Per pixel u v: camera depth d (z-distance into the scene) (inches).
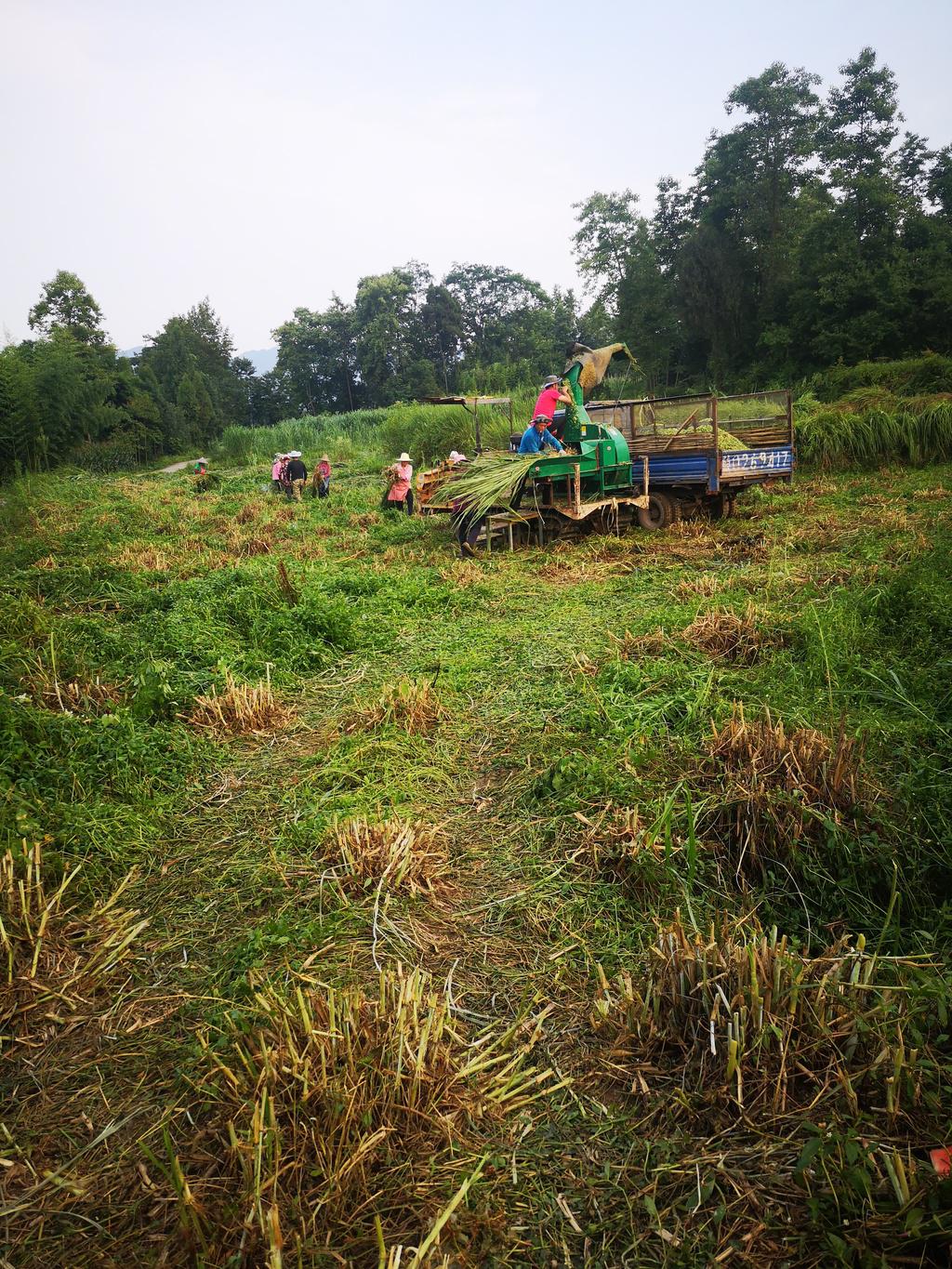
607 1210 80.3
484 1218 77.8
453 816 160.9
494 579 352.5
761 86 1518.2
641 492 463.8
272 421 2903.5
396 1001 100.7
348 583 348.5
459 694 222.4
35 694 207.9
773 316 1561.3
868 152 1456.7
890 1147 82.6
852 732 163.9
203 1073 98.4
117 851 148.1
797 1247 74.7
